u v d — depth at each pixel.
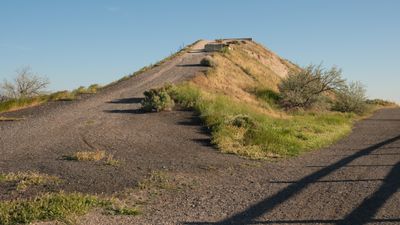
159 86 30.25
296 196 9.24
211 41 68.50
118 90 30.75
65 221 7.20
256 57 56.91
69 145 15.19
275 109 35.53
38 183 9.89
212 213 7.96
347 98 39.97
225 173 11.87
